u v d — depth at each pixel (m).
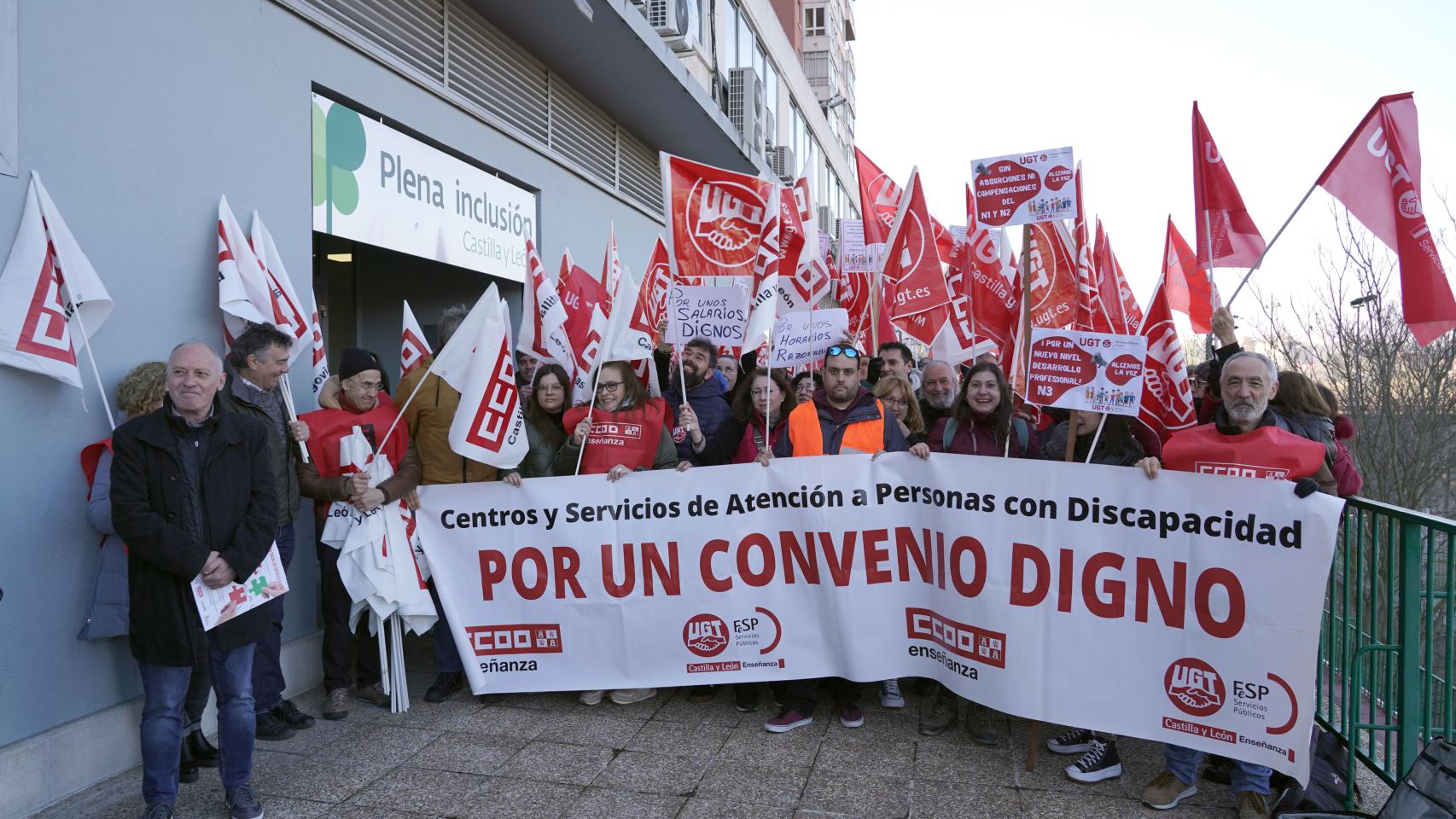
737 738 4.30
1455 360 9.88
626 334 4.91
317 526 4.82
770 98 18.81
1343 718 3.89
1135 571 3.77
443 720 4.54
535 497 4.63
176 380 3.23
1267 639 3.48
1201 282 6.80
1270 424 3.72
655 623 4.58
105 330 3.84
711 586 4.53
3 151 3.38
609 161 10.35
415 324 5.47
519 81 8.18
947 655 4.22
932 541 4.27
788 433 4.72
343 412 4.71
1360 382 10.20
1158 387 4.20
